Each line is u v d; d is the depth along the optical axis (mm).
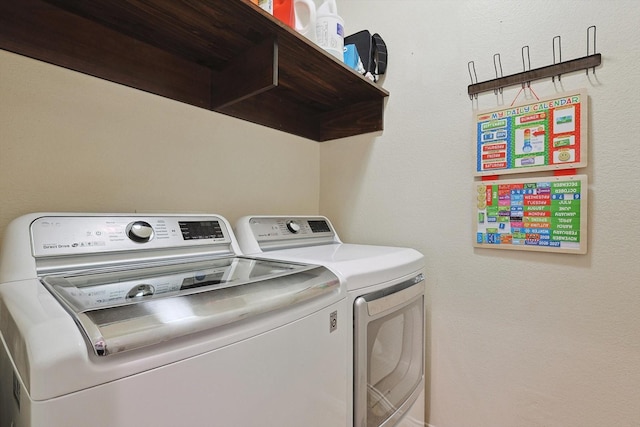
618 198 1043
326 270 904
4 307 562
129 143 1106
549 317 1168
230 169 1436
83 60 1000
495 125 1281
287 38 1097
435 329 1438
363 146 1707
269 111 1609
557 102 1145
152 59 1165
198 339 539
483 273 1316
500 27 1282
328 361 823
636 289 1017
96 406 426
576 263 1115
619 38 1047
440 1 1446
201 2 912
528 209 1203
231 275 804
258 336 630
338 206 1815
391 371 1118
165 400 491
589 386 1092
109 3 918
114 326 464
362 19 1716
